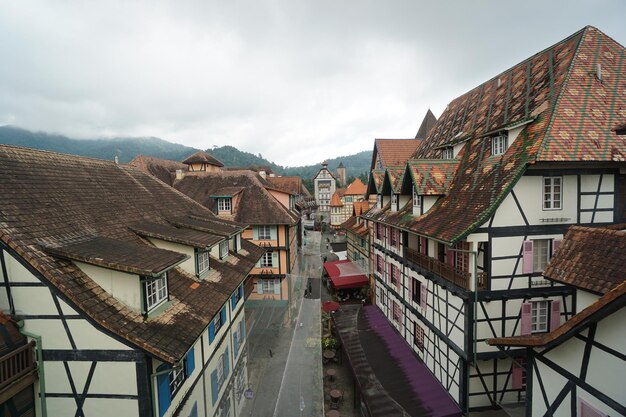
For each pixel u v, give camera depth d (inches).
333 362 851.4
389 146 1364.4
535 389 345.1
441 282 590.2
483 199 528.1
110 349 335.3
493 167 569.6
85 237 414.6
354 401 682.2
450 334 573.6
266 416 655.1
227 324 604.1
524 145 526.0
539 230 511.5
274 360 859.4
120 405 341.4
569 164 500.1
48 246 353.1
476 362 526.0
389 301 894.4
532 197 508.1
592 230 353.1
